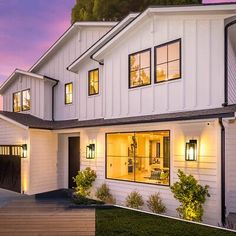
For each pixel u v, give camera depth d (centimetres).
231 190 878
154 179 1016
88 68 1339
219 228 739
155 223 789
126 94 1125
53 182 1458
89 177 1187
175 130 943
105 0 2191
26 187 1367
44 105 1584
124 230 726
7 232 711
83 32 1523
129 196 1045
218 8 875
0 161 1543
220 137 836
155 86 1034
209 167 852
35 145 1386
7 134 1506
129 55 1123
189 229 731
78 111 1408
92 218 841
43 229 736
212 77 901
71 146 1477
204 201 832
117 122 1020
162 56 1021
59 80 1608
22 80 1731
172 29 996
